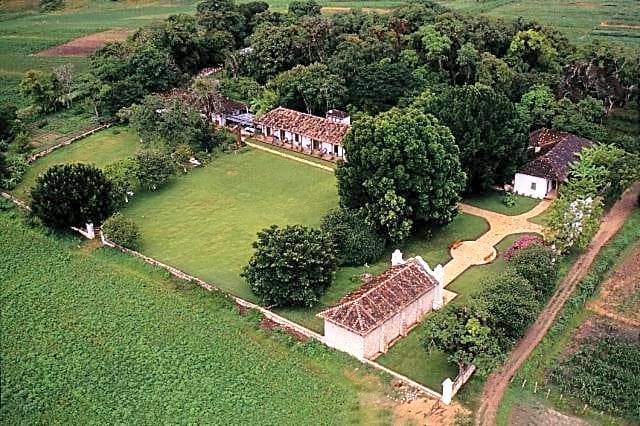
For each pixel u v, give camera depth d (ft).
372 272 232.73
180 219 271.08
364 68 350.02
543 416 174.60
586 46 365.20
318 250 213.05
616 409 176.04
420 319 209.05
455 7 568.41
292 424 167.22
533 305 190.80
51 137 349.82
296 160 322.34
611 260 241.76
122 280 229.45
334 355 192.54
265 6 485.56
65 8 606.14
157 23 469.16
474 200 283.18
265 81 398.83
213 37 434.71
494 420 171.22
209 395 176.65
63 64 444.55
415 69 360.07
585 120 317.01
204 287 223.10
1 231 261.65
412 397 177.78
